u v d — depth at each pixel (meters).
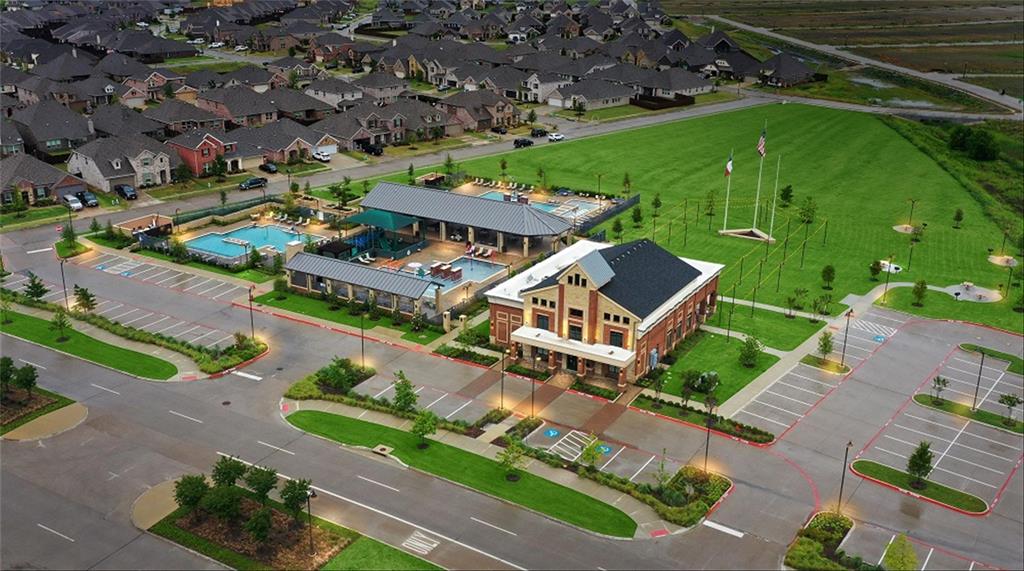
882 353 103.81
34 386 90.31
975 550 68.94
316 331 107.00
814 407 90.75
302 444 82.00
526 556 67.12
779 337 107.38
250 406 88.69
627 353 93.06
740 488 76.38
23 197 151.00
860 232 148.62
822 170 189.88
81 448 80.50
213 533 69.06
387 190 144.00
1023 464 81.31
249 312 111.88
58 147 182.75
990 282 127.31
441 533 69.56
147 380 93.62
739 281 125.69
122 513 71.44
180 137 176.50
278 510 71.75
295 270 116.88
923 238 146.00
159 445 81.38
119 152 162.88
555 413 88.69
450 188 170.00
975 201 169.50
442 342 104.56
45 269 124.31
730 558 67.19
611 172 184.62
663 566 66.19
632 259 102.31
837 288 123.56
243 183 167.75
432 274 123.31
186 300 115.06
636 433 85.06
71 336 103.38
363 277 113.12
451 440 83.06
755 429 85.25
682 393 92.06
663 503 73.50
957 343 107.12
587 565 66.19
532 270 109.69
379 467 78.50
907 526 71.69
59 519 70.50
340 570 64.88
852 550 68.44
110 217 148.50
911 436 85.75
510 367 98.06
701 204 162.88
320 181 174.50
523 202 154.00
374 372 96.38
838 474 78.88
